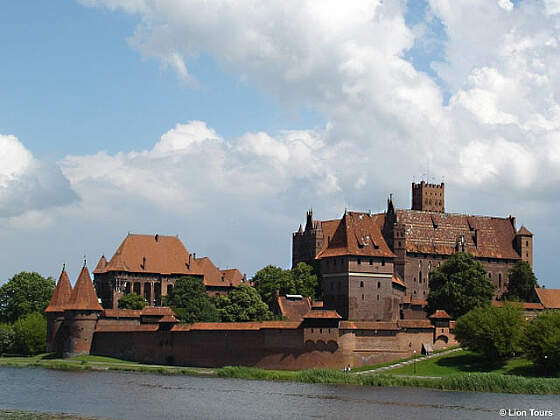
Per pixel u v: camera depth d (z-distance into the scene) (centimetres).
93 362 17212
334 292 18738
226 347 16238
